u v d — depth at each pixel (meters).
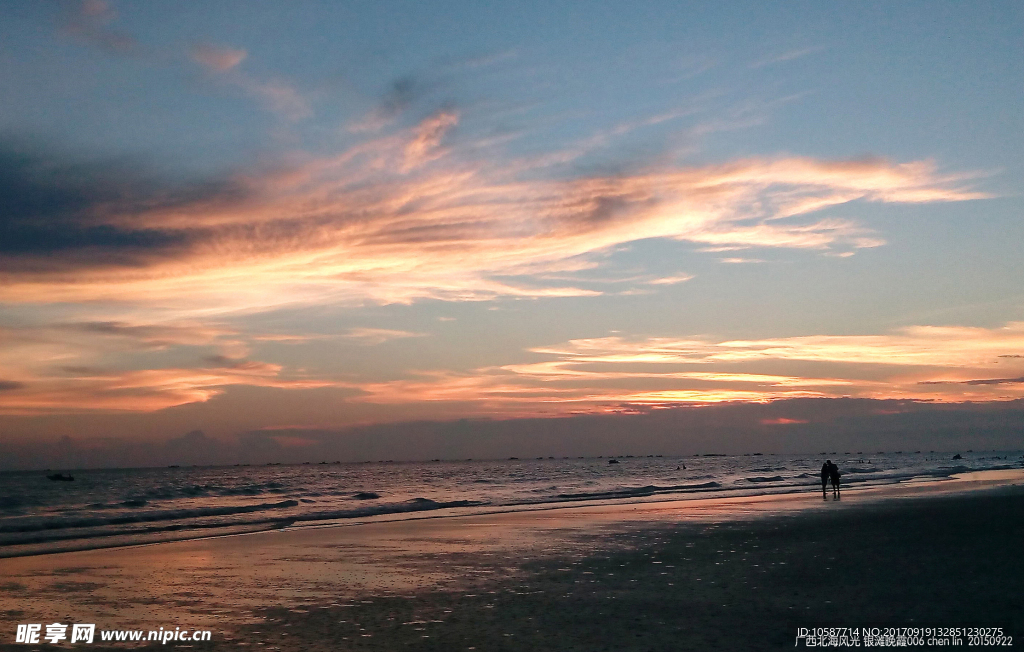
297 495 52.88
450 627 9.91
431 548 18.73
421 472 140.62
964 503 29.61
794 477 68.62
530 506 35.78
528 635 9.38
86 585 13.56
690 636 9.21
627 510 31.31
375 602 11.72
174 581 13.94
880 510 27.42
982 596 11.25
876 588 12.02
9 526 25.69
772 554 16.19
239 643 9.29
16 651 9.15
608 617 10.32
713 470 113.06
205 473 163.00
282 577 14.31
